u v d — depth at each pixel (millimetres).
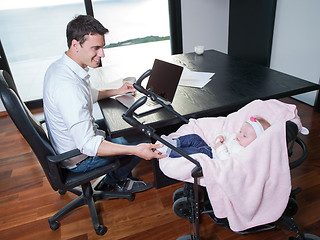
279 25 2990
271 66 3273
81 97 1272
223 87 1758
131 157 1646
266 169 1130
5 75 1340
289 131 1128
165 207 1779
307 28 2656
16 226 1724
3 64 3070
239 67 2131
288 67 3014
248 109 1459
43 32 3227
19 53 3252
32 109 3355
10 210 1852
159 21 3826
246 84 1777
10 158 2410
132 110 995
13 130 2887
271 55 3223
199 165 1124
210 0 3484
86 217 1758
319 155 2119
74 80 1295
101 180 1937
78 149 1313
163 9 3721
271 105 1374
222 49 3896
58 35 3297
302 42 2748
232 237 1542
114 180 1834
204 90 1734
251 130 1301
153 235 1592
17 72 3332
